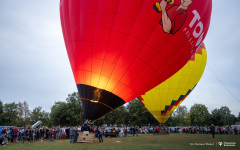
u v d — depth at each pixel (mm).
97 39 9289
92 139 12242
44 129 16016
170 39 9211
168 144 11297
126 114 46469
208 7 10312
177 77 17609
